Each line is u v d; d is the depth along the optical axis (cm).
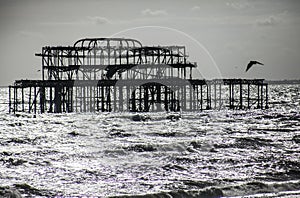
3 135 14100
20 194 6581
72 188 6950
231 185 6731
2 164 8931
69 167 8556
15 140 12781
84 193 6650
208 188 6488
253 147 10719
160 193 6353
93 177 7675
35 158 9594
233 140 11725
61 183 7281
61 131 15275
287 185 6731
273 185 6694
